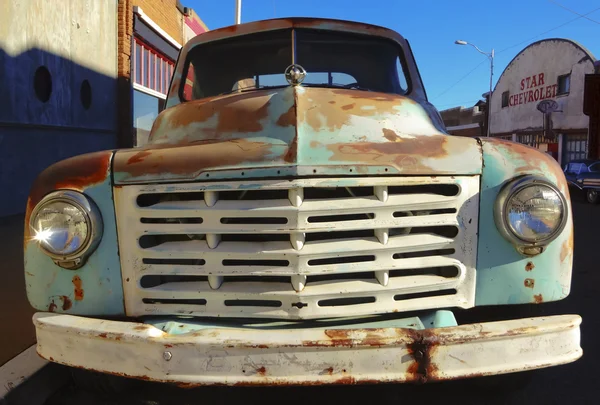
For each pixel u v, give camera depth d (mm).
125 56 10578
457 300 2137
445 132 2865
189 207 2080
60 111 8312
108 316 2180
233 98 2744
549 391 2730
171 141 2676
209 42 3500
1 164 6809
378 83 3396
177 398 2650
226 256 2066
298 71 2621
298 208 2004
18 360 2748
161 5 12484
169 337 1867
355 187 2090
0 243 5547
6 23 6820
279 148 2092
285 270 2035
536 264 2127
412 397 2645
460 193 2123
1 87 6723
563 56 23875
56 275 2150
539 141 26156
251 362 1824
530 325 1914
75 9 8727
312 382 1822
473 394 2674
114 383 2553
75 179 2150
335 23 3443
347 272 2055
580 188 13969
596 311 4078
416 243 2092
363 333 1855
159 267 2121
